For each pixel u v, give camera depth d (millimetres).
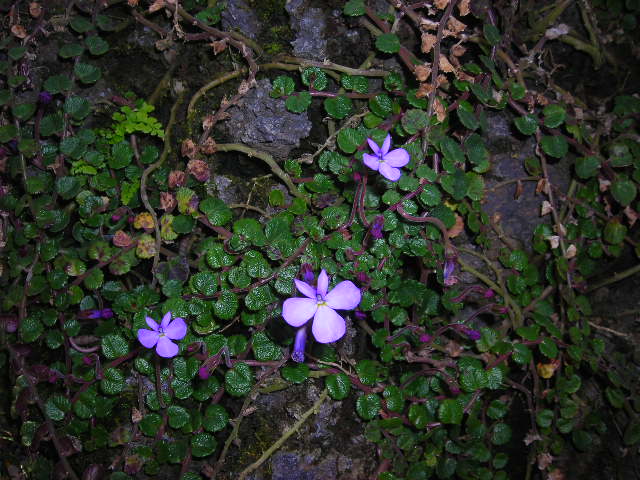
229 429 326
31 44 327
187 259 314
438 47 305
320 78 321
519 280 333
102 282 306
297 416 330
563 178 350
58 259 309
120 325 312
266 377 310
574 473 357
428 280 338
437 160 309
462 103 315
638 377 351
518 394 351
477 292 344
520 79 332
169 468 323
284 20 332
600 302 365
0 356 312
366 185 311
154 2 317
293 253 304
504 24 342
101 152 316
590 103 364
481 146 320
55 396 306
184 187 310
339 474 336
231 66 332
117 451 323
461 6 311
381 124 317
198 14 320
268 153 332
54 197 314
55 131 314
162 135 321
